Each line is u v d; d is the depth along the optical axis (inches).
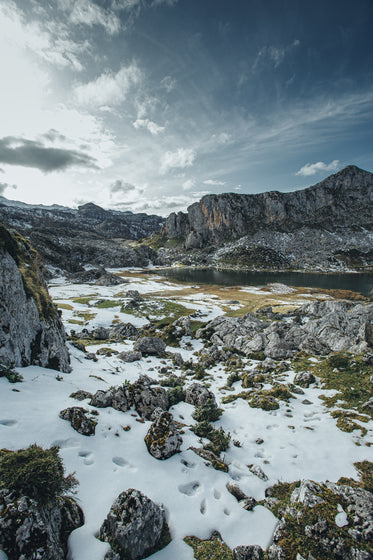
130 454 421.7
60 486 295.1
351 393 697.6
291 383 847.7
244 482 414.0
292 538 293.4
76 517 295.4
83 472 355.9
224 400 766.5
